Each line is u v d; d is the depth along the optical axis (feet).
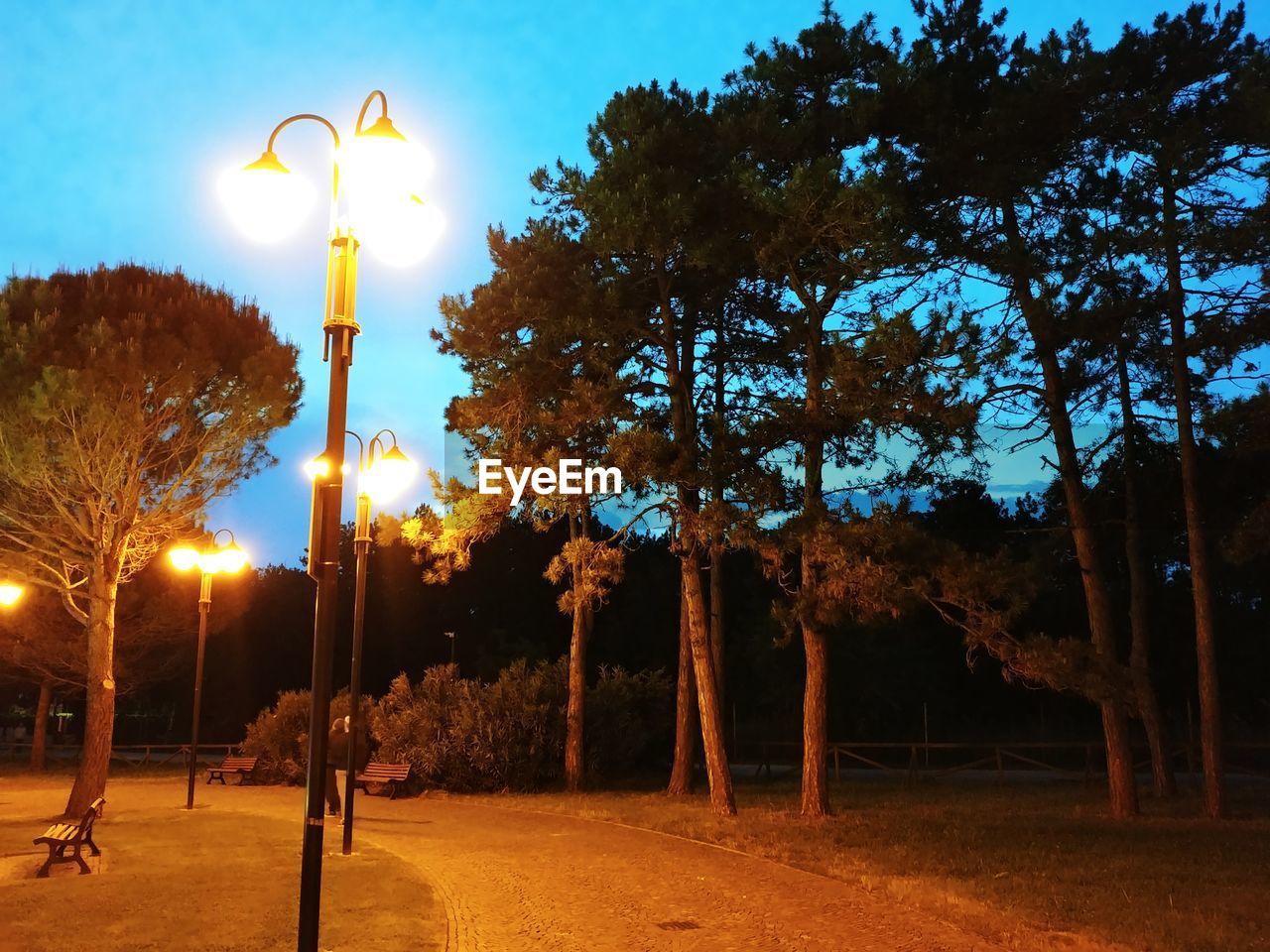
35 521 54.29
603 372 56.90
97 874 34.78
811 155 53.31
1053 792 69.36
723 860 39.55
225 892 30.89
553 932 26.73
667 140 52.47
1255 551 52.37
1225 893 31.09
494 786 74.08
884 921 28.07
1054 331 53.52
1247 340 53.72
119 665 103.30
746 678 141.18
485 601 168.55
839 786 75.92
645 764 90.07
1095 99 53.57
